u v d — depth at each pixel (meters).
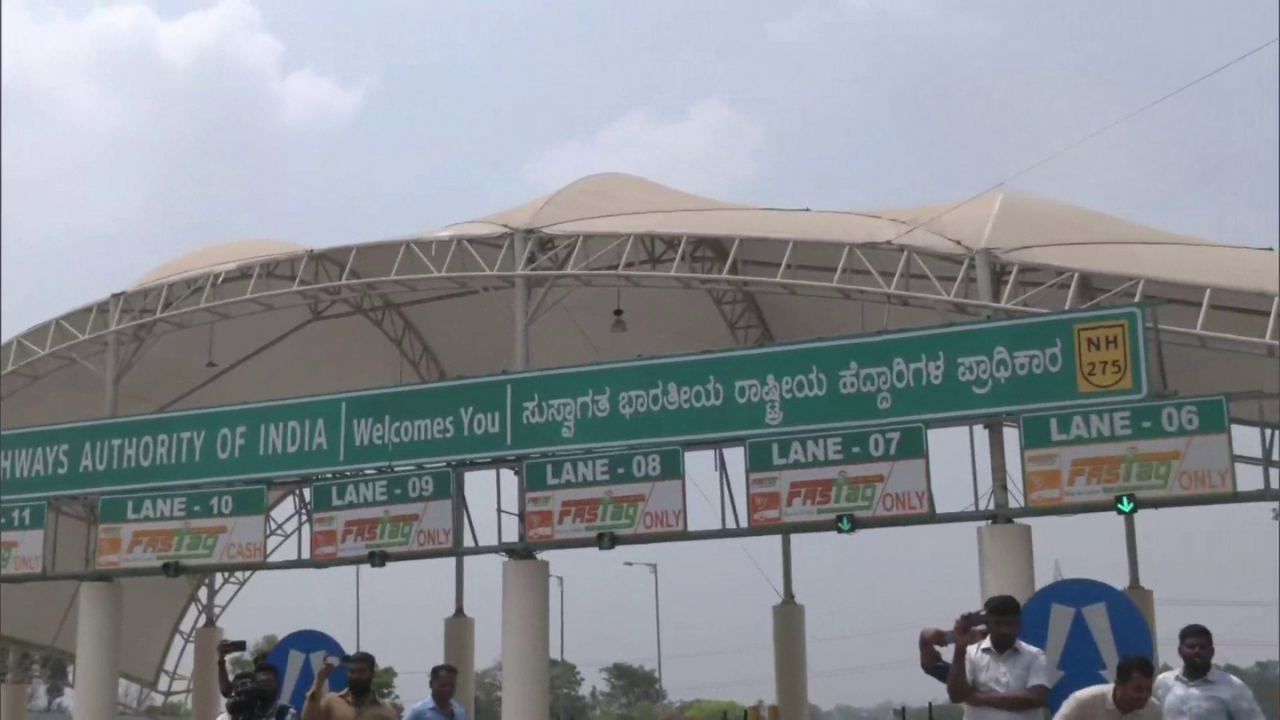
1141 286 19.83
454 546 20.89
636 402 20.05
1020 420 17.58
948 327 18.20
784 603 30.42
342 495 21.77
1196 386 26.08
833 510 18.58
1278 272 20.30
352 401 21.86
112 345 24.81
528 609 20.75
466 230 22.84
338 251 23.09
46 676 44.75
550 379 20.64
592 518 20.14
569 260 21.98
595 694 61.22
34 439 24.33
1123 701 9.02
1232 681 9.22
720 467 19.91
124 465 23.45
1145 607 26.28
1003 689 8.84
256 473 22.34
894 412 18.36
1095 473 17.06
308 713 11.13
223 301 23.34
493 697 52.50
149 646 38.94
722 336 30.44
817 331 29.42
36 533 23.95
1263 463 17.78
